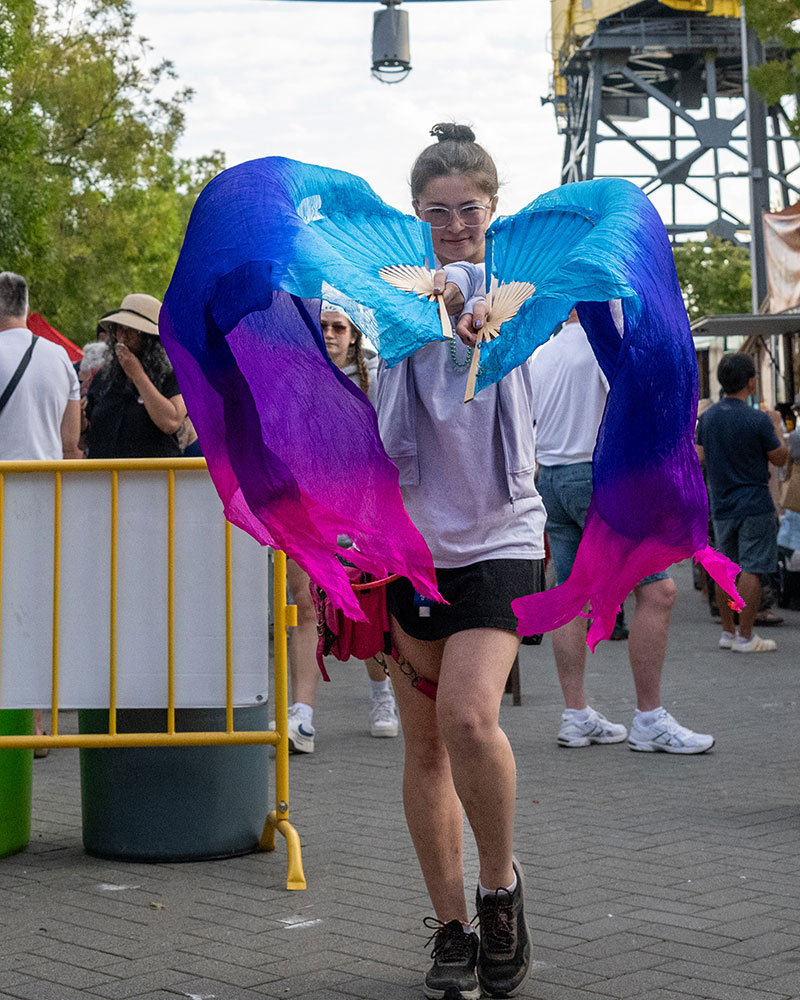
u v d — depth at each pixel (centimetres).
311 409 315
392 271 323
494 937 344
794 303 1714
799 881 448
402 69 1384
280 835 519
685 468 330
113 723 477
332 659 1155
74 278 2988
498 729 335
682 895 434
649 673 683
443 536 340
